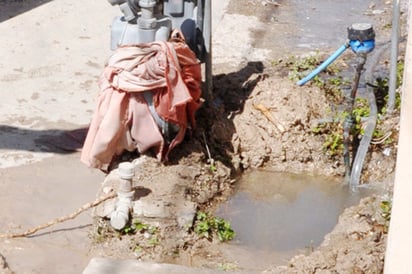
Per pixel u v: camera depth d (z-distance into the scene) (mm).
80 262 6273
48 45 9867
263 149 7699
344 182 7539
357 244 6102
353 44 7422
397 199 4496
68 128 8117
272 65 9312
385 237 6199
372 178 7500
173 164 7105
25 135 7973
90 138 6949
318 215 7082
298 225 6930
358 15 11086
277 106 7871
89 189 7188
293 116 7797
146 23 6965
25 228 6641
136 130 6898
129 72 6734
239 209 7109
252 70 8773
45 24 10453
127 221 6453
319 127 7805
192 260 6332
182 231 6531
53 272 6148
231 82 8383
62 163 7566
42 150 7754
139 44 6852
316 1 11586
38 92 8750
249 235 6746
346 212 6645
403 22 10523
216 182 7246
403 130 4379
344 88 8656
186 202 6719
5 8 10914
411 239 4523
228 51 9742
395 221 4535
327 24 10750
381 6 11422
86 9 10961
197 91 7148
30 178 7312
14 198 7020
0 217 6758
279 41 10141
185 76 7004
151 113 6863
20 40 9977
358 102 8211
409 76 4305
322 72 9039
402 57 9305
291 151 7703
